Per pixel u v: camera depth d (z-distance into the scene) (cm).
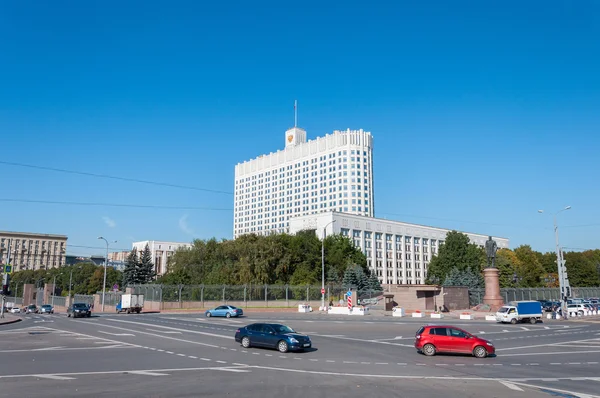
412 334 3316
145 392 1280
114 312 7175
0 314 6088
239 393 1283
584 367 1873
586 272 12412
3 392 1255
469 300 7312
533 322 4550
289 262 9194
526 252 12938
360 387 1397
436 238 17400
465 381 1530
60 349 2272
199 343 2609
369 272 11244
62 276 15238
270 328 2367
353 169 18688
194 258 9381
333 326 3988
